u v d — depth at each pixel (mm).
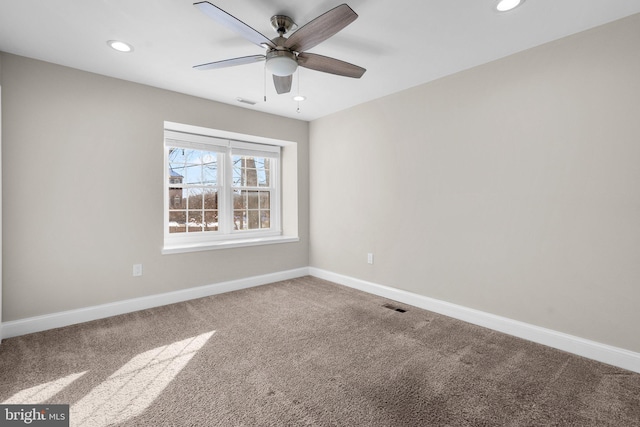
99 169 2850
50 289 2631
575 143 2193
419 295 3195
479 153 2703
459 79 2824
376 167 3584
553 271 2312
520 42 2305
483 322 2693
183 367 2018
